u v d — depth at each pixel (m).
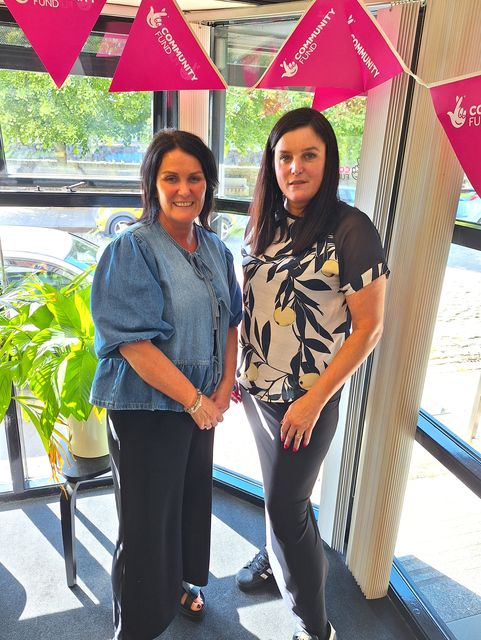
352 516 1.78
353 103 1.55
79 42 1.03
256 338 1.30
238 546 1.92
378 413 1.54
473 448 1.45
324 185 1.18
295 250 1.20
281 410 1.32
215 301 1.24
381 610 1.68
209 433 1.42
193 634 1.57
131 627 1.42
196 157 1.15
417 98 1.27
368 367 1.60
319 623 1.49
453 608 1.62
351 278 1.16
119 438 1.25
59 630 1.56
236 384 1.50
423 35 1.23
